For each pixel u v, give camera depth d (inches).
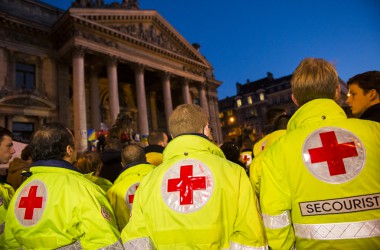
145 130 1200.2
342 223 73.0
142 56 1302.9
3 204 133.8
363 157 75.0
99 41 1123.9
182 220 81.4
